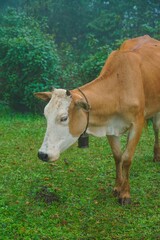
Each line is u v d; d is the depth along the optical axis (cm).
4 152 658
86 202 502
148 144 688
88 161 617
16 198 514
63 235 447
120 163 513
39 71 925
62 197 513
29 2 1377
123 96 487
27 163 614
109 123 491
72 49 1239
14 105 966
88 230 455
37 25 1061
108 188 535
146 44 545
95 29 1284
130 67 495
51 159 453
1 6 1455
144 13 1245
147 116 528
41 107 930
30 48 928
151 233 450
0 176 572
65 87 945
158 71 520
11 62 938
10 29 1009
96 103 475
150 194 522
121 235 447
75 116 461
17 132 768
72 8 1390
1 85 968
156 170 584
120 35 1245
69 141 464
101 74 497
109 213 482
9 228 457
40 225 464
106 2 1375
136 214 482
